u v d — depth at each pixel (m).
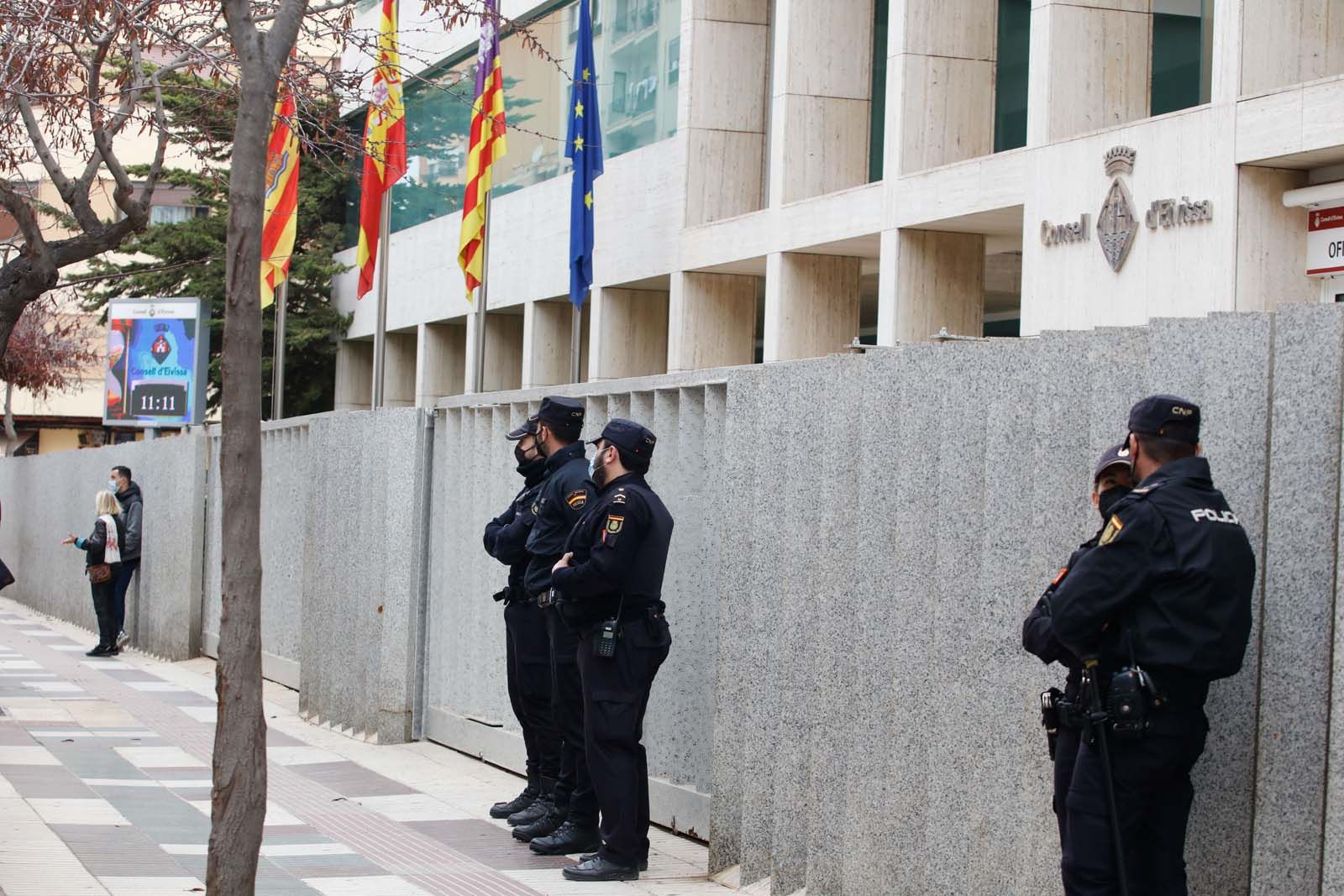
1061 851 5.08
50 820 8.41
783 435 7.39
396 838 8.38
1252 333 4.96
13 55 11.54
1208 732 4.89
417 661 11.85
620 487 7.33
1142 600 4.62
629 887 7.32
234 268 4.86
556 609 7.82
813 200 19.64
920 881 6.19
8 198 12.65
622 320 24.86
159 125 13.08
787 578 7.16
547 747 8.55
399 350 33.59
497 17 11.51
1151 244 14.17
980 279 18.38
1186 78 15.55
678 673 8.70
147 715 12.98
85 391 51.78
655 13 23.34
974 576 6.01
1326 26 13.45
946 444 6.20
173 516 18.03
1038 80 15.77
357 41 12.34
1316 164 13.11
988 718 5.87
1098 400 5.48
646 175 23.41
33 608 26.39
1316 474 4.71
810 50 20.41
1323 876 4.52
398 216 32.38
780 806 7.05
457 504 11.58
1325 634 4.67
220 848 4.86
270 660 15.51
